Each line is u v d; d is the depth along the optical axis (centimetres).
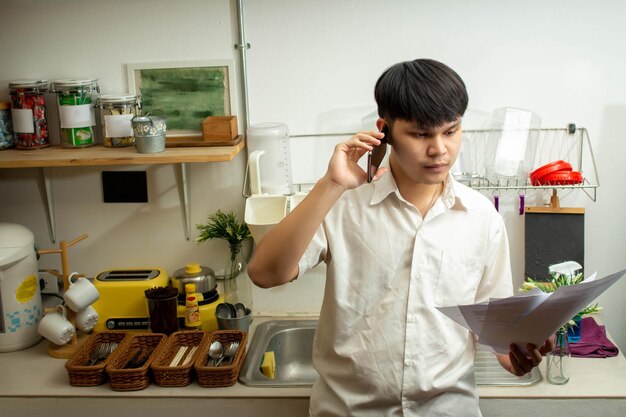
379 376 152
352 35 222
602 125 222
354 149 138
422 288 151
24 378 205
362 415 155
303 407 192
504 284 162
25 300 221
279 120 231
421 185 152
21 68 232
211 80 229
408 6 219
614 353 205
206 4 224
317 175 234
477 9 217
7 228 220
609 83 219
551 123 223
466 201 155
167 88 231
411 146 133
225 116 230
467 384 160
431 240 152
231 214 235
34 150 226
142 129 210
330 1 220
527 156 225
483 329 139
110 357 203
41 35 229
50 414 197
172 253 243
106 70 231
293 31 224
